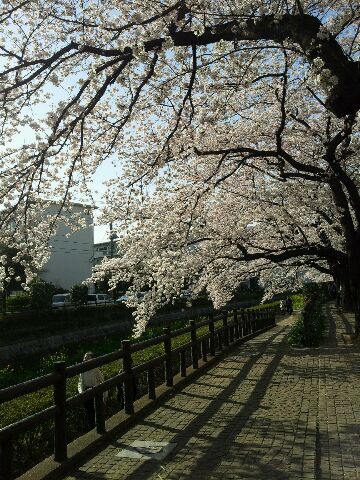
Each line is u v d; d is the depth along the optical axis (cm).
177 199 1090
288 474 422
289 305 3028
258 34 602
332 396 700
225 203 1280
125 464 481
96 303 3400
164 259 1102
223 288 1542
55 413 473
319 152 1243
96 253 4984
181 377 902
